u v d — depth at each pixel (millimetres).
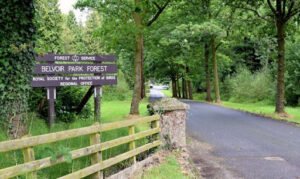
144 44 29344
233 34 31812
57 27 21922
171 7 23016
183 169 8094
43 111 11812
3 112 6852
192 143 11453
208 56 36688
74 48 36906
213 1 28734
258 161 9180
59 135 5312
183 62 38500
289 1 20188
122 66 45156
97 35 19953
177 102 9922
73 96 12781
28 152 4758
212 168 8461
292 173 8055
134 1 16422
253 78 39000
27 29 6980
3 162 5629
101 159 6316
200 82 52031
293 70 31719
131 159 7551
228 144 11367
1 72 6789
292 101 33219
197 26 27562
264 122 16750
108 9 17266
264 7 21812
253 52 45875
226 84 44969
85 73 11648
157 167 8000
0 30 6688
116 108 23328
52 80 10891
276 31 22719
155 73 48562
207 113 20938
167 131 9617
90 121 10695
